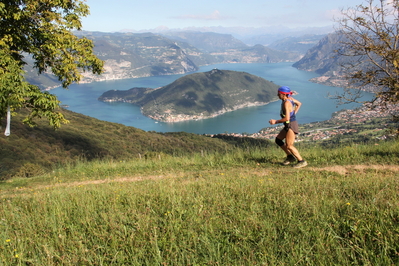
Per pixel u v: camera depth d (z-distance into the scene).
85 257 3.01
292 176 5.76
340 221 3.24
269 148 8.99
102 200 4.72
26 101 8.64
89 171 9.48
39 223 3.91
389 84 9.05
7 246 3.29
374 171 5.85
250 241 3.07
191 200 4.27
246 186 4.86
